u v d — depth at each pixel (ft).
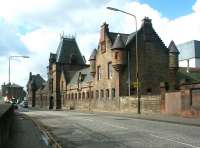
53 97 339.77
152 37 193.67
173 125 82.48
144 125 82.64
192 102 108.88
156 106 130.72
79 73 261.24
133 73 185.78
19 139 59.62
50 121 106.11
